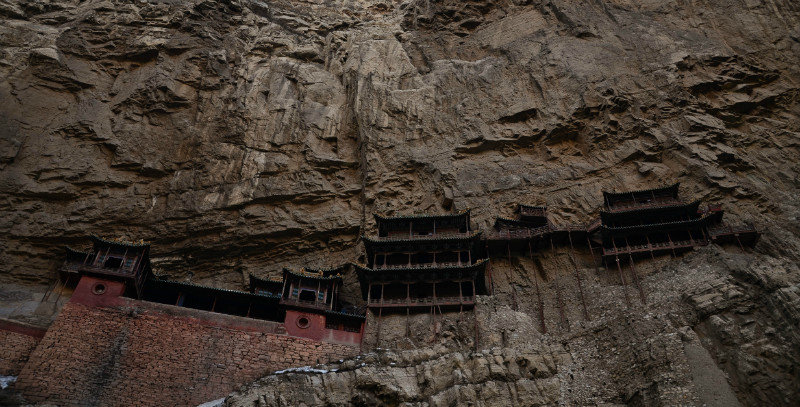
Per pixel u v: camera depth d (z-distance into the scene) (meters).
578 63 51.75
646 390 28.75
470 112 50.94
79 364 32.03
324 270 42.28
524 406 29.42
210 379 32.59
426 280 38.03
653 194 42.22
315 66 57.94
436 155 48.59
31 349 34.12
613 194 42.31
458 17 62.00
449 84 53.78
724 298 31.55
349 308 41.28
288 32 62.97
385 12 72.25
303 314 36.06
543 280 40.09
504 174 46.75
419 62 58.69
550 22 57.84
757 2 54.06
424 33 61.56
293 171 49.25
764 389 27.33
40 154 46.97
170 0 60.34
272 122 51.78
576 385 30.66
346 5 72.56
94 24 56.34
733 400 27.09
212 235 46.25
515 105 50.34
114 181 47.25
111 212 45.91
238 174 48.50
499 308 35.59
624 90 49.06
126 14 57.44
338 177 49.91
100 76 53.34
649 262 38.06
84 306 34.28
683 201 41.66
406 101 52.28
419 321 35.84
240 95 53.09
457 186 46.06
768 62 50.12
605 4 57.91
